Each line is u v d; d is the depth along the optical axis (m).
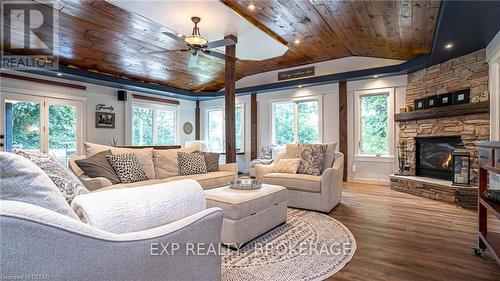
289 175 3.91
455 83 4.43
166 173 3.80
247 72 7.29
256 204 2.54
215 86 8.22
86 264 0.75
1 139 4.86
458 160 4.05
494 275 1.91
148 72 6.50
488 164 2.06
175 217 1.13
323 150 4.12
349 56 5.95
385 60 5.60
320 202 3.57
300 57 6.03
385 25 3.93
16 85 5.06
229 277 1.89
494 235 2.16
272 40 4.60
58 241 0.71
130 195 1.05
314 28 4.25
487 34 3.52
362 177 6.02
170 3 3.24
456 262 2.11
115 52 5.23
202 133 8.85
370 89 5.92
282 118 7.27
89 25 4.18
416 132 5.11
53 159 1.54
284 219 3.03
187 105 8.66
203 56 5.88
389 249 2.35
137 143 7.24
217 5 3.33
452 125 4.41
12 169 0.82
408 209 3.68
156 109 7.76
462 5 2.80
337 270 1.98
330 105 6.47
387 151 5.77
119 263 0.83
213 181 3.89
